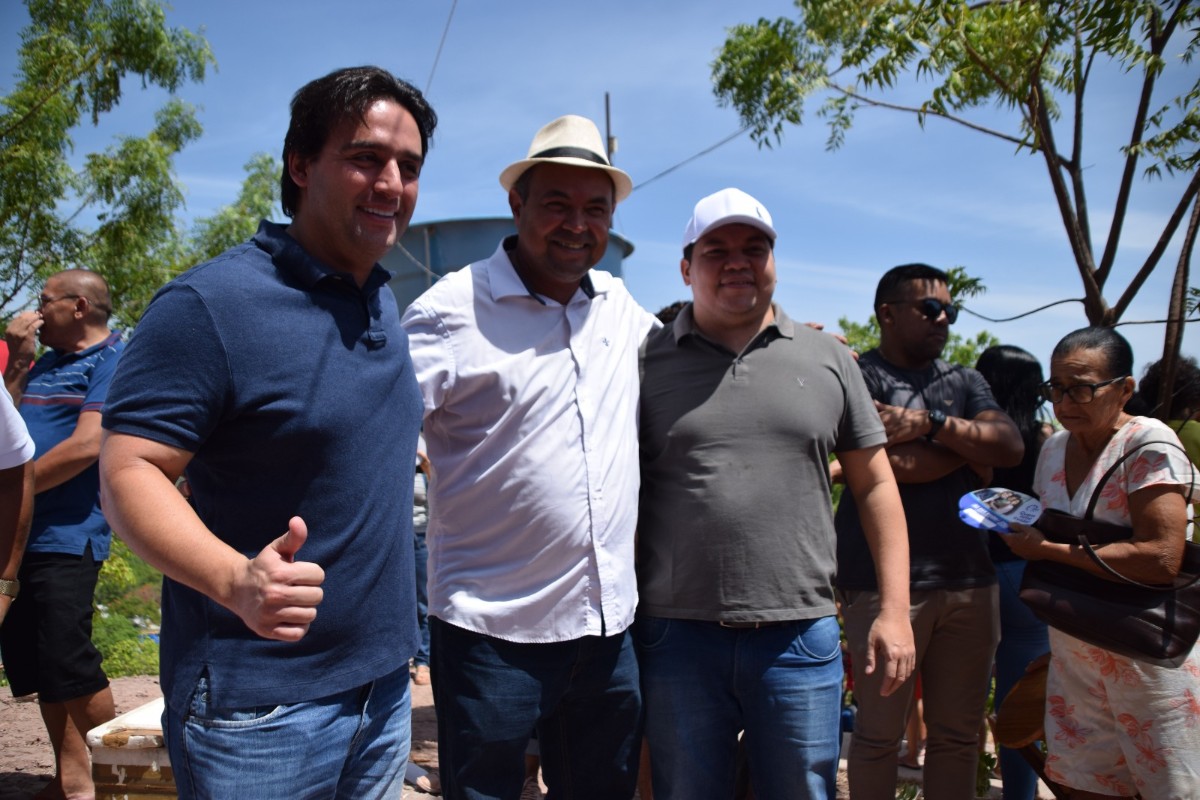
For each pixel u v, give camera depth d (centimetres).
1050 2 397
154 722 336
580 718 282
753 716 280
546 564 262
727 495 276
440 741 271
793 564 277
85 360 395
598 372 276
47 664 374
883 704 329
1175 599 282
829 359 296
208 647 186
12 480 263
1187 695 285
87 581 386
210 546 168
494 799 262
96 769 332
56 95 866
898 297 359
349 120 197
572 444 267
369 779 213
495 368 264
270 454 188
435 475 274
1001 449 334
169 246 1041
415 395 220
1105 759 304
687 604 279
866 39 451
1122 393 302
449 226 994
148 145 930
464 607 261
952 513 340
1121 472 295
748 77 538
